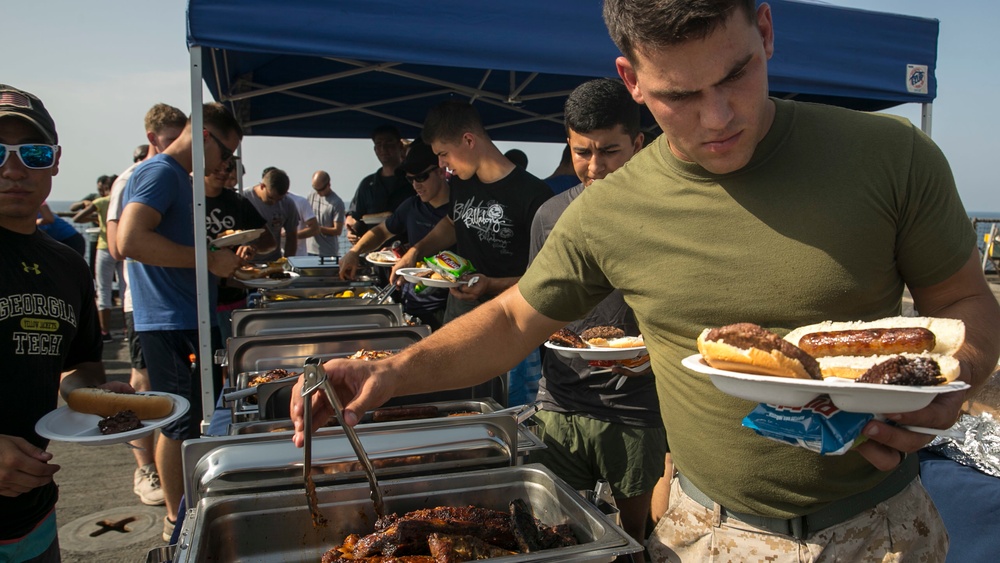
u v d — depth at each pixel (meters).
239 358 2.63
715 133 1.09
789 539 1.30
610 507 1.48
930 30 3.62
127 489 4.32
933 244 1.17
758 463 1.28
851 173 1.16
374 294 3.95
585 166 2.38
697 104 1.07
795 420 0.95
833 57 3.43
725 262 1.24
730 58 1.02
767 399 0.90
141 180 3.42
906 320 1.00
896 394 0.82
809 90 3.47
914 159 1.16
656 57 1.04
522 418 1.86
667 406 1.43
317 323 3.14
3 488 1.60
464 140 3.32
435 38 2.85
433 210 4.63
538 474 1.62
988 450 2.40
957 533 2.38
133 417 1.88
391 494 1.55
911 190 1.15
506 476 1.63
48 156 1.78
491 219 3.38
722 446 1.32
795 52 3.37
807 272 1.18
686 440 1.39
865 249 1.16
